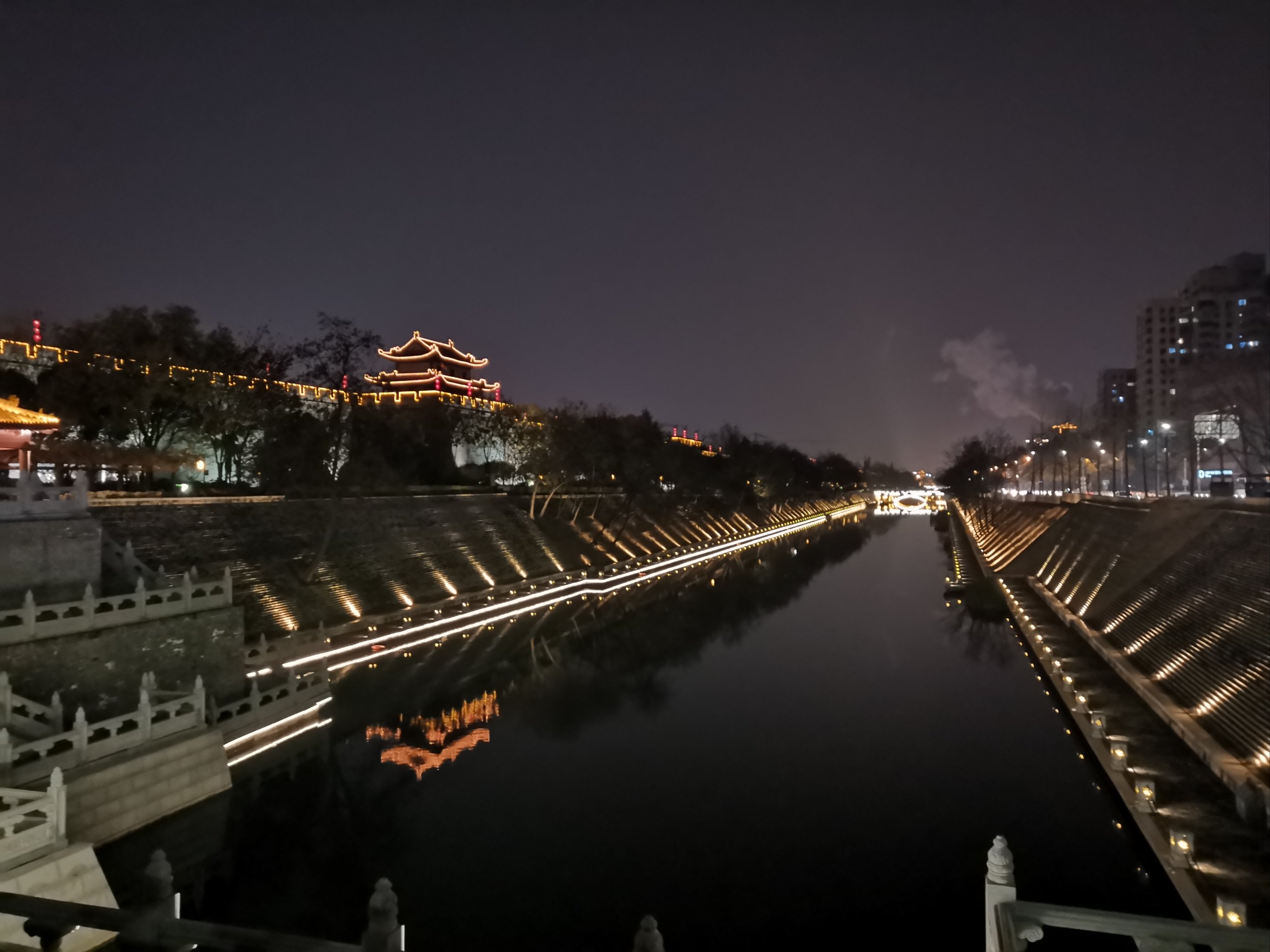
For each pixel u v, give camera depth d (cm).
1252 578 2922
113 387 4041
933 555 9550
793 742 2970
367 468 5694
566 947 1683
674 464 9744
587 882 1952
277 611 3988
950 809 2344
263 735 2666
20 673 2055
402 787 2520
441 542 5825
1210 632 2919
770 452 14638
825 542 11475
